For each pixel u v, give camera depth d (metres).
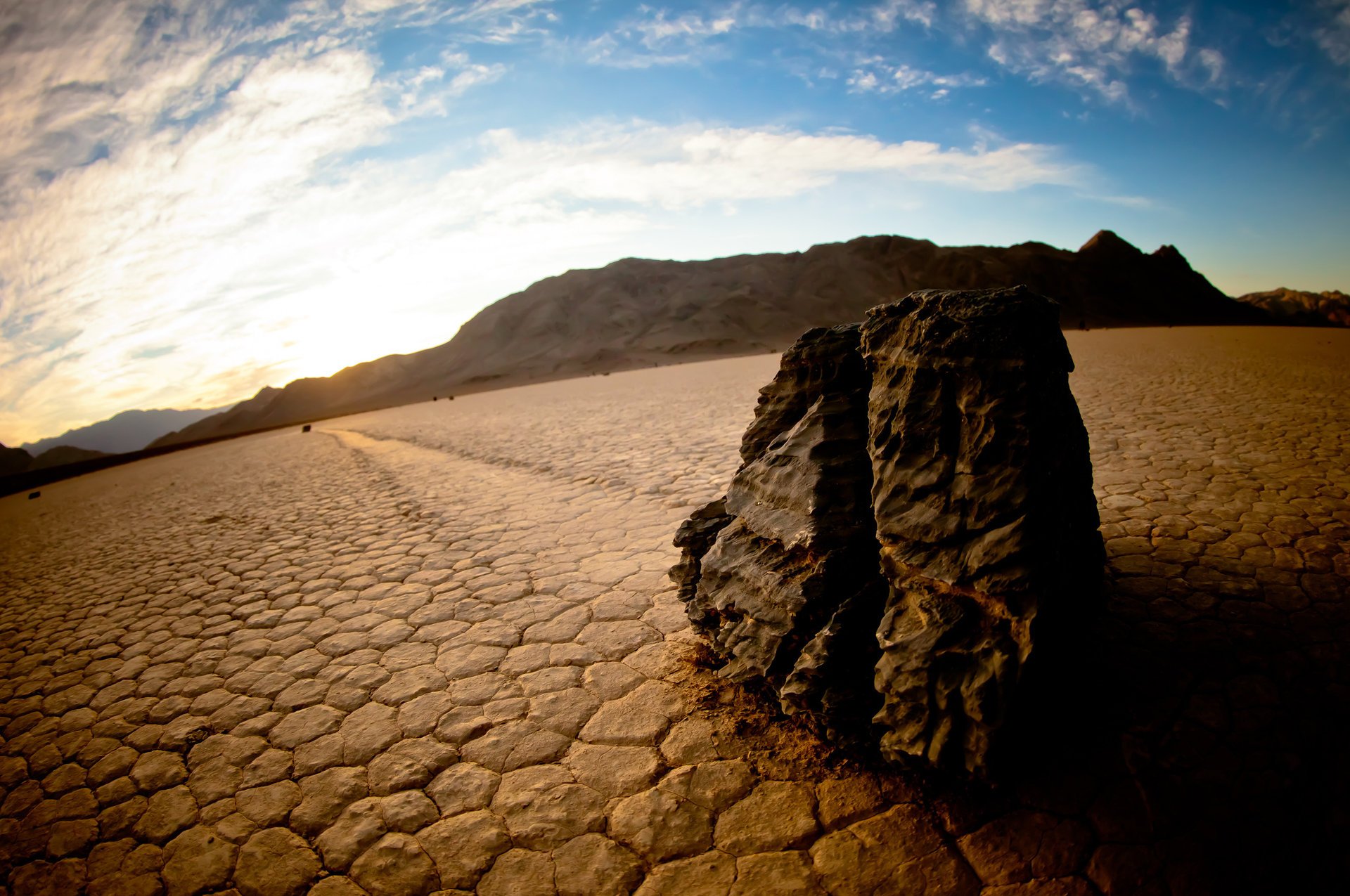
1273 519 4.42
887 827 2.22
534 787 2.71
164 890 2.42
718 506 4.05
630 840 2.35
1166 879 1.90
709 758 2.72
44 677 4.66
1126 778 2.25
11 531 14.23
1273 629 3.03
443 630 4.46
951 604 2.28
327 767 3.06
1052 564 2.17
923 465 2.46
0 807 3.11
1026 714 2.14
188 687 4.10
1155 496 5.27
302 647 4.49
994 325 2.35
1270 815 2.05
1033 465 2.25
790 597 2.78
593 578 5.06
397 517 8.26
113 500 16.83
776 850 2.21
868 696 2.51
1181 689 2.67
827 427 3.07
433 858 2.39
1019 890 1.94
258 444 34.41
